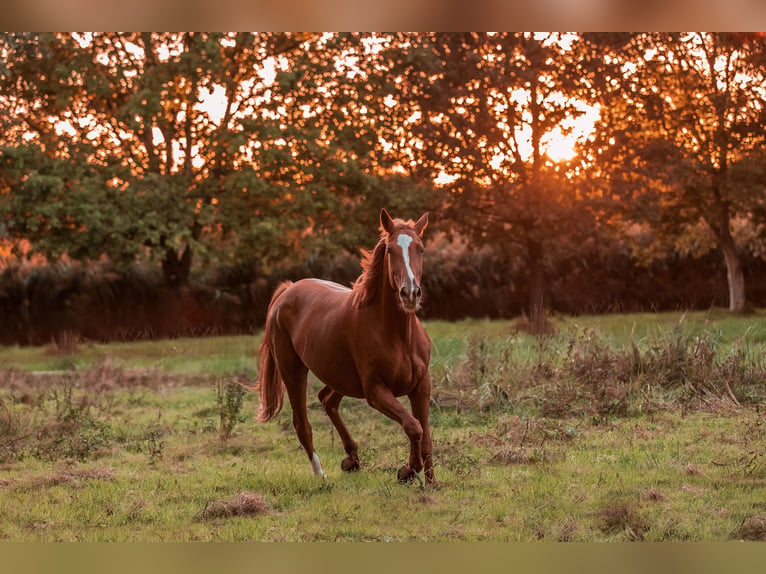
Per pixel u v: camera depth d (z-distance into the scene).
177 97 22.02
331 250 22.41
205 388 12.98
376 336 6.57
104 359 15.71
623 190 22.09
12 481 7.34
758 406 9.51
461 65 21.92
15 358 19.44
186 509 6.30
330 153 22.11
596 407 9.62
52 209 19.89
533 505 6.12
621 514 5.66
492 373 10.91
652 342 11.38
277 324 7.92
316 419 10.00
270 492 6.75
